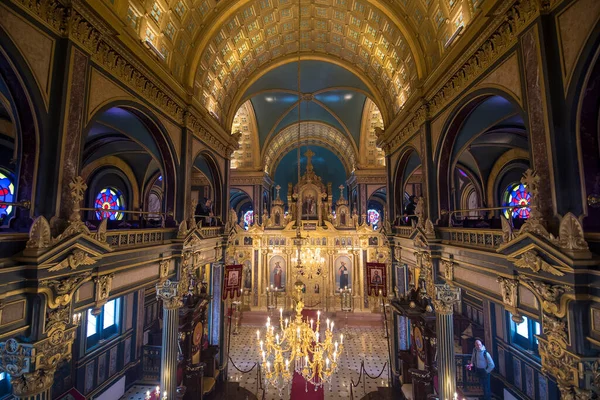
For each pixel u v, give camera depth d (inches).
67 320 232.5
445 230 395.9
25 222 217.0
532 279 221.0
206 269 715.4
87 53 258.2
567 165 202.5
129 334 559.5
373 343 756.0
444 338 386.9
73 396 399.9
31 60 213.0
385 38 535.5
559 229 194.7
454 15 370.6
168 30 409.7
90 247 243.9
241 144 1087.6
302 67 765.9
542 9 216.7
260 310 972.6
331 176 1428.4
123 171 709.3
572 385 189.9
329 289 986.7
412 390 479.2
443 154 411.5
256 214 1055.6
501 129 466.3
